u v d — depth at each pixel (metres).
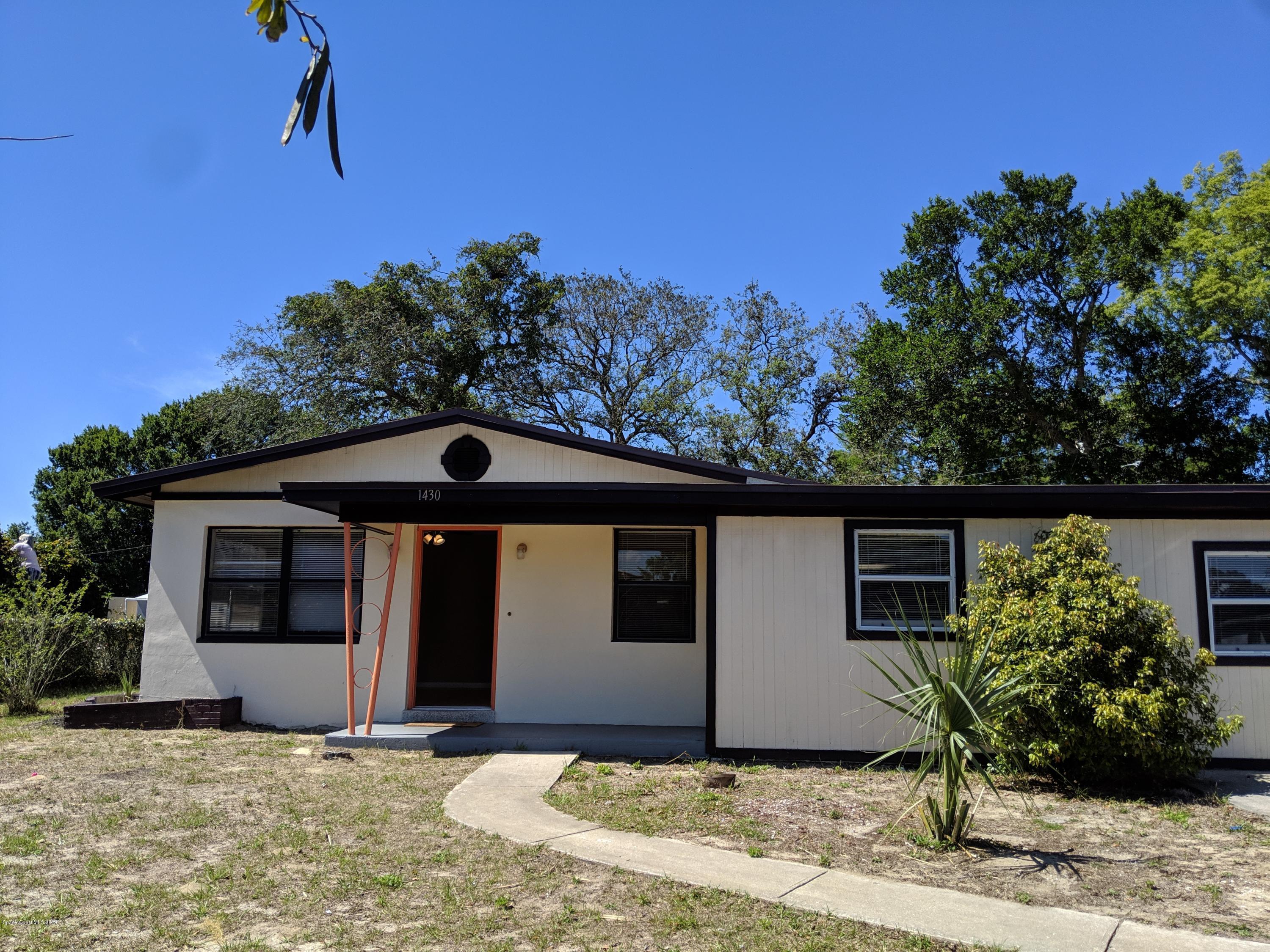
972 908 5.22
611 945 4.71
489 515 10.45
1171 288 27.83
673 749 10.15
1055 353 28.39
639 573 12.11
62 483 35.69
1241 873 5.93
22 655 13.60
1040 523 9.93
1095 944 4.70
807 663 9.88
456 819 7.18
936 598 9.89
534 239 31.88
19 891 5.48
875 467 29.19
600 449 11.95
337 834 6.75
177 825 6.95
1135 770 8.35
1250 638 9.62
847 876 5.80
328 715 11.95
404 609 12.02
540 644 11.95
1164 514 9.80
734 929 4.92
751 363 32.97
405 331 27.86
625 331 32.81
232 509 12.38
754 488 9.80
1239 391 27.44
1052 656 8.27
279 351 26.47
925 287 30.81
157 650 12.16
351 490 10.00
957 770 6.50
